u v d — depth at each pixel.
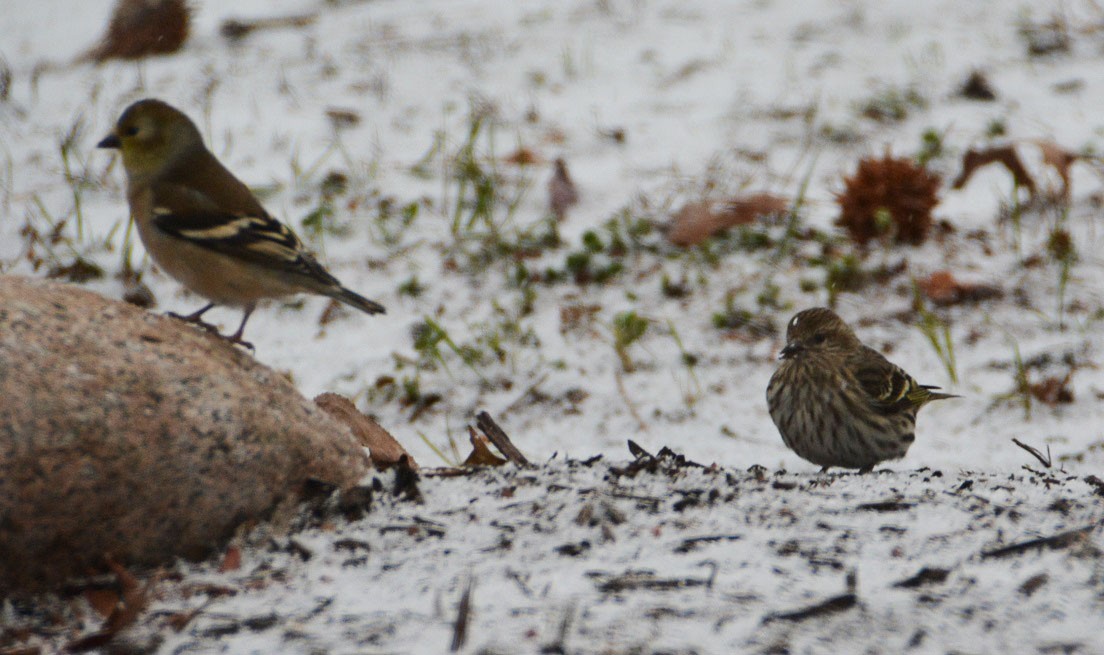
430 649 5.48
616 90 19.28
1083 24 21.28
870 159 14.91
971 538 6.78
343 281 14.40
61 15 23.91
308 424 7.24
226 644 5.67
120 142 8.53
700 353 13.05
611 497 7.46
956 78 19.25
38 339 6.48
